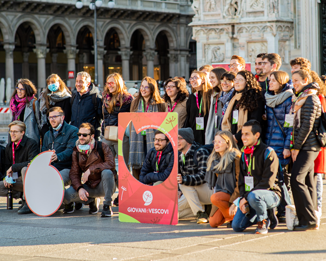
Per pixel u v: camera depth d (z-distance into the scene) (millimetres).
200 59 24203
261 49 22719
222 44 23719
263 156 7348
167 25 55562
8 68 46094
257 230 7289
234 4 23141
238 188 7590
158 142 8242
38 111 10352
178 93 9547
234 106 8297
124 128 8305
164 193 8055
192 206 8195
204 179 8117
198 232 7422
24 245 6844
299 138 7348
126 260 6027
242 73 8125
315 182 7770
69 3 47781
